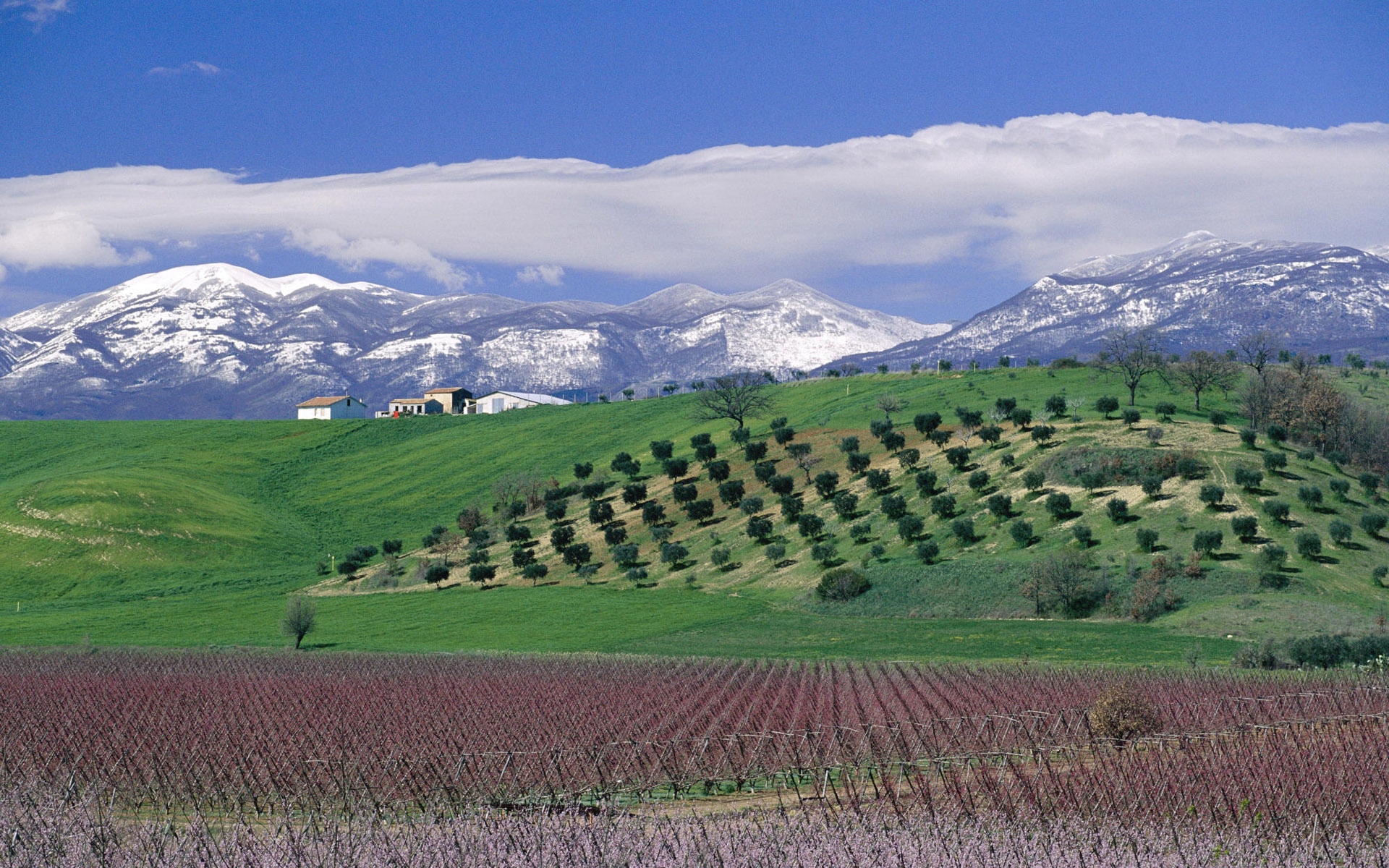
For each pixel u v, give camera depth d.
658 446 164.12
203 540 154.75
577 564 122.56
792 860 23.00
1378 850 23.55
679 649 80.88
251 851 24.88
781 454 147.62
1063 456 113.69
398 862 23.61
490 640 90.75
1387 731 34.44
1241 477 100.38
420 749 41.34
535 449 197.62
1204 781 28.42
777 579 106.31
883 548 104.38
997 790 28.22
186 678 67.94
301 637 92.12
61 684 65.19
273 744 43.62
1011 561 94.25
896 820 26.08
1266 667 60.22
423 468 199.50
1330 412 132.38
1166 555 88.31
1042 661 67.06
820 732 40.34
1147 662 64.81
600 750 38.38
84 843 25.38
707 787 34.19
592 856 23.44
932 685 56.44
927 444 133.50
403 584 127.31
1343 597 78.00
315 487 195.62
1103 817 25.73
